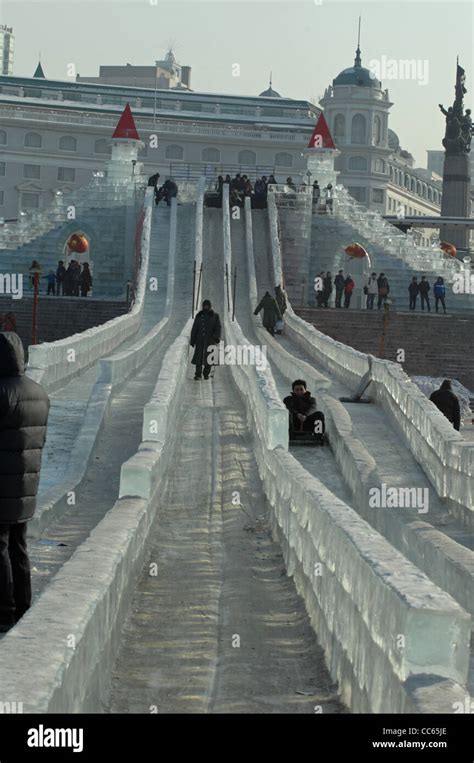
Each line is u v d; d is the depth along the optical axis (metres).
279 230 72.38
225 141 145.25
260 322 52.50
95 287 78.25
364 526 9.52
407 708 6.38
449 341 62.50
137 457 15.22
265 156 146.25
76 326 62.38
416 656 6.60
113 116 141.12
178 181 76.44
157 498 16.06
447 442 18.73
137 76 181.88
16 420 9.77
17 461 9.84
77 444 20.20
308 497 11.91
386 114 156.62
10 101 139.62
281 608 11.83
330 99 154.75
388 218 91.12
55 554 13.77
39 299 62.69
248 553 14.73
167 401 18.91
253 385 23.73
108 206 78.00
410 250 76.94
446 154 100.00
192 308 54.88
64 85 146.38
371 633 7.70
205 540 15.43
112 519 11.91
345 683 8.63
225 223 67.06
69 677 6.59
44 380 25.88
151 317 52.47
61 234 78.00
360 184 154.88
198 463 21.11
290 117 151.75
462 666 6.62
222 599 12.08
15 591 10.15
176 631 10.69
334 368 35.22
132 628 10.66
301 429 23.14
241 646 10.25
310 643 10.40
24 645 6.64
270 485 17.22
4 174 139.50
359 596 8.28
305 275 76.88
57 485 17.25
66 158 140.75
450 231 101.12
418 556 13.83
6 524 9.90
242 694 8.78
